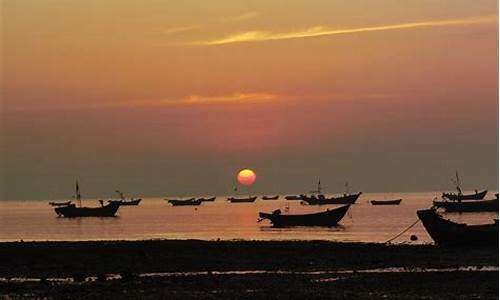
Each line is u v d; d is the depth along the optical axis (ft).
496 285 293.02
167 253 438.40
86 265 391.04
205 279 321.73
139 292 285.23
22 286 307.99
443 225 483.51
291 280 316.19
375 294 275.39
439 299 263.90
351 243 496.64
